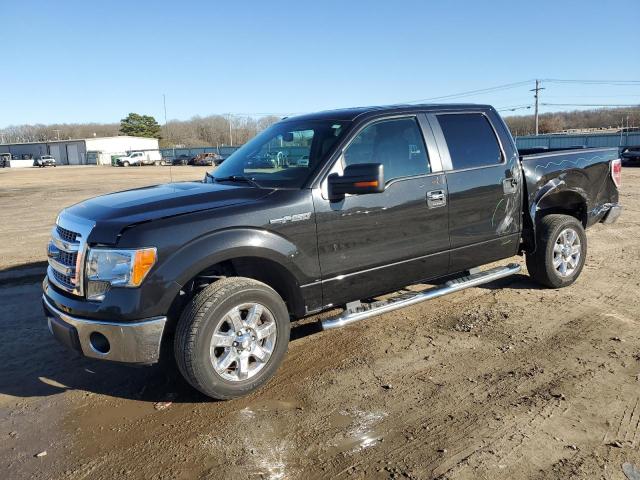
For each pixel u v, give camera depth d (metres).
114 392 4.00
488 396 3.73
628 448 3.09
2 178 37.81
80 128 158.50
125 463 3.12
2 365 4.52
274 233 3.86
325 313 5.48
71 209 4.09
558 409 3.53
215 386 3.65
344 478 2.91
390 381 4.01
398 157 4.57
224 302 3.62
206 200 3.85
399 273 4.60
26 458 3.20
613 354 4.35
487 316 5.29
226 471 3.00
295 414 3.58
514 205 5.38
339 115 4.62
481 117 5.29
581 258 6.09
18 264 8.22
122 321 3.43
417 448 3.15
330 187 4.08
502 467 2.95
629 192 15.70
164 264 3.46
